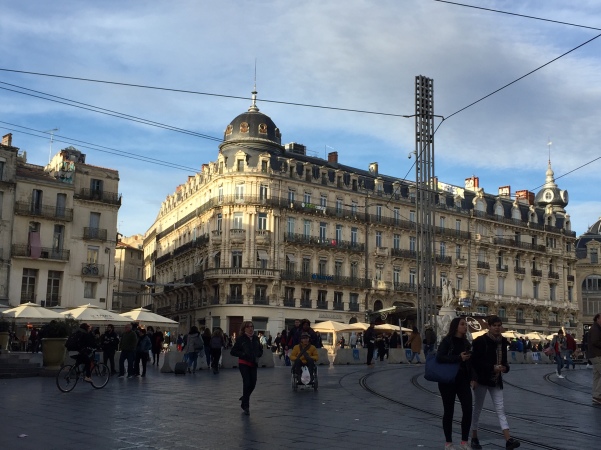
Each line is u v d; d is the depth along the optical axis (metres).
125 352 23.75
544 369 35.56
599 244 98.69
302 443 10.11
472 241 83.62
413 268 77.38
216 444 9.99
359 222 73.31
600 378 16.31
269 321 65.62
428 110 41.03
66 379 17.75
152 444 9.94
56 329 24.38
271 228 67.25
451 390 9.51
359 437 10.69
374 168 81.88
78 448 9.53
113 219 60.97
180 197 85.44
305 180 70.50
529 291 89.88
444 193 82.75
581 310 98.25
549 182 102.88
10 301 53.62
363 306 72.19
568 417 13.86
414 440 10.45
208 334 29.66
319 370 29.42
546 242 93.62
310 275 68.56
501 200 89.50
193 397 16.70
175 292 79.81
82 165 60.00
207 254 69.75
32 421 12.12
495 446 10.16
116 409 14.02
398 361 38.97
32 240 55.38
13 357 26.59
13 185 54.75
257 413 13.64
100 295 59.03
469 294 80.62
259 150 69.06
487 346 9.75
